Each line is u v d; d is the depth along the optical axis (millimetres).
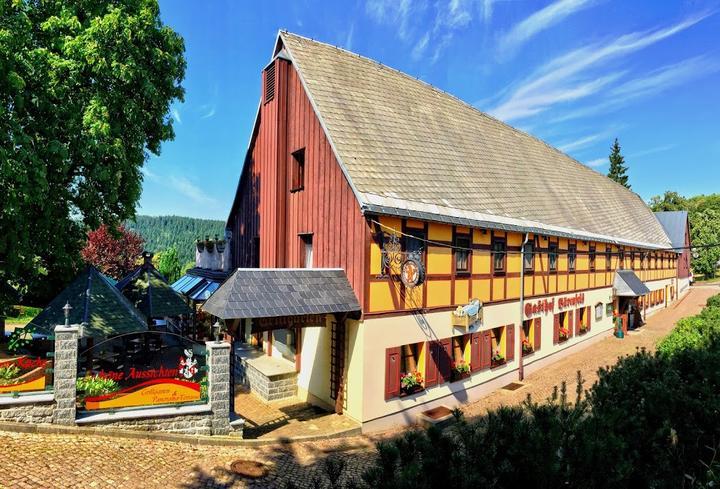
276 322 10883
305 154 14203
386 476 3633
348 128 13547
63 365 8672
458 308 13547
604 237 23078
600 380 5480
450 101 21078
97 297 13188
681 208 69500
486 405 13953
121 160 13242
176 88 15266
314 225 13609
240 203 19469
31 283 14648
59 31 12852
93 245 30234
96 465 7688
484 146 20094
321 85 14398
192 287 20844
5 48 10742
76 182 13836
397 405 12023
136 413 9156
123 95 13352
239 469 8516
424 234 12875
